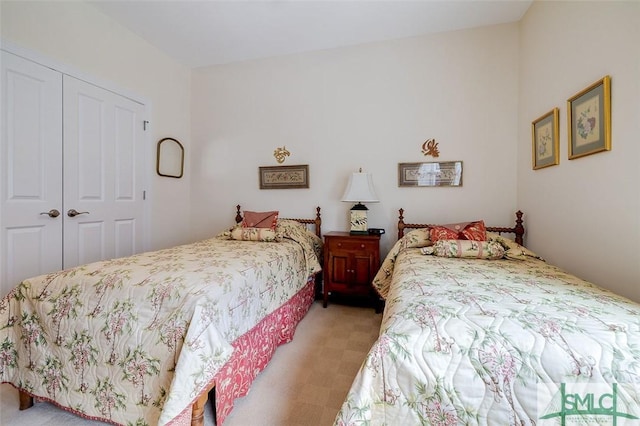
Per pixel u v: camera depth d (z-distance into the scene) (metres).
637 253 1.29
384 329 0.99
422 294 1.17
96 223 2.47
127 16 2.50
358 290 2.64
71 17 2.23
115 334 1.19
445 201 2.74
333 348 1.97
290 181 3.16
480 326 0.87
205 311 1.15
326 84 3.04
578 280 1.41
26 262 2.01
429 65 2.75
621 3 1.38
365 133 2.94
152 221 3.01
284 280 2.03
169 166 3.21
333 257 2.70
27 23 1.97
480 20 2.53
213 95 3.40
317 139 3.08
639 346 0.76
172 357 1.10
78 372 1.24
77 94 2.29
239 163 3.33
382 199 2.90
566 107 1.83
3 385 1.56
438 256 2.05
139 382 1.14
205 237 3.47
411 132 2.81
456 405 0.77
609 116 1.45
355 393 0.82
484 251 1.99
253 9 2.39
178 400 1.00
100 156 2.49
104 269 1.43
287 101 3.16
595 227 1.57
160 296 1.20
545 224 2.10
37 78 2.04
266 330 1.74
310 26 2.62
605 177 1.49
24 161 1.99
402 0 2.27
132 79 2.75
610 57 1.45
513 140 2.56
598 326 0.85
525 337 0.81
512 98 2.56
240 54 3.15
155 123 3.02
